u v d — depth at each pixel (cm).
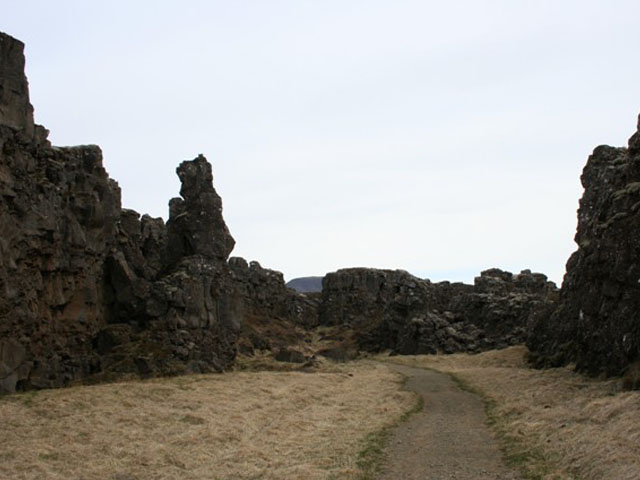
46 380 4278
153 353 5169
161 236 6550
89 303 5081
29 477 2327
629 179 4934
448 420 3588
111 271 5456
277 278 12825
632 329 4159
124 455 2692
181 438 2998
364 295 13462
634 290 4231
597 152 6291
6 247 3944
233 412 3744
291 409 3978
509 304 9456
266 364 6931
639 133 4856
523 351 7394
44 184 4428
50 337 4516
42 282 4438
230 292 6322
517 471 2322
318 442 2947
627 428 2488
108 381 4709
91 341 5078
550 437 2702
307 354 9225
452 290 11562
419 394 4819
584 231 5891
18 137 4150
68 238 4747
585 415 2983
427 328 9600
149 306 5459
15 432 2952
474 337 9331
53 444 2797
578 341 5341
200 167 6366
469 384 5344
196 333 5709
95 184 5175
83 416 3344
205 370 5619
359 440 2959
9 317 3981
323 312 13762
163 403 3891
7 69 4119
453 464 2480
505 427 3169
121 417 3397
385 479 2297
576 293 5794
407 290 10925
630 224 4391
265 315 11825
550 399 3847
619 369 4322
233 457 2647
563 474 2184
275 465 2519
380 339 11075
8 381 3916
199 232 6153
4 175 3969
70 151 4934
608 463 2123
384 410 3931
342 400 4431
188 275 5784
